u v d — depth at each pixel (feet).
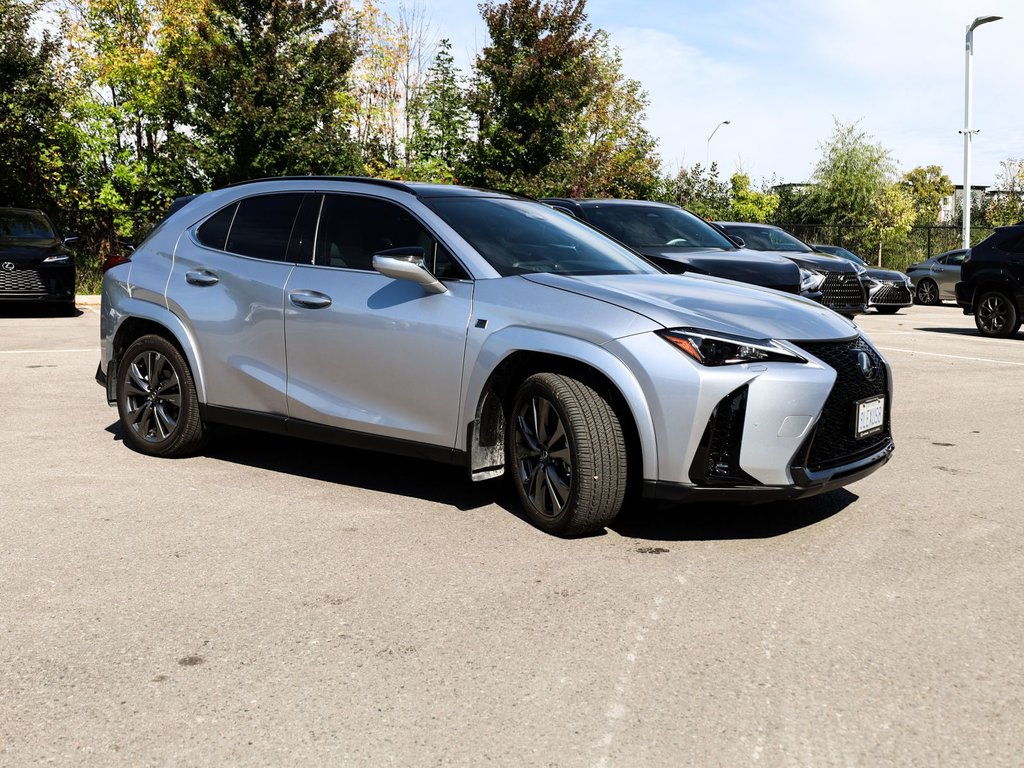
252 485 16.08
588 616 10.57
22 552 12.57
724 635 10.07
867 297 39.78
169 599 11.00
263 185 17.42
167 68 71.41
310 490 15.79
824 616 10.59
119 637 9.96
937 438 20.38
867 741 7.94
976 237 108.78
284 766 7.56
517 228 15.71
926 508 14.99
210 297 17.04
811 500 15.42
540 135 65.31
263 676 9.11
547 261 15.02
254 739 7.97
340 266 15.66
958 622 10.45
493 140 65.05
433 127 70.54
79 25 74.95
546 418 13.33
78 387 25.57
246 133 59.93
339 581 11.62
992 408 24.07
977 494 15.87
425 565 12.19
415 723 8.23
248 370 16.48
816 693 8.79
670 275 15.79
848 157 117.08
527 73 63.67
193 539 13.20
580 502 12.85
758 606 10.87
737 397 12.23
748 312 13.26
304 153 60.59
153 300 17.83
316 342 15.52
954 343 40.40
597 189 79.41
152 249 18.42
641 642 9.89
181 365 17.48
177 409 17.83
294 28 63.36
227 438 19.75
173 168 60.95
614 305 12.98
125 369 18.31
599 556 12.56
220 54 60.59
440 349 14.06
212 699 8.65
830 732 8.09
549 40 63.57
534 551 12.74
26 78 61.11
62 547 12.79
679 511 14.71
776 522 14.16
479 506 14.88
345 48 63.72
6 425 20.74
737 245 30.73
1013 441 20.10
